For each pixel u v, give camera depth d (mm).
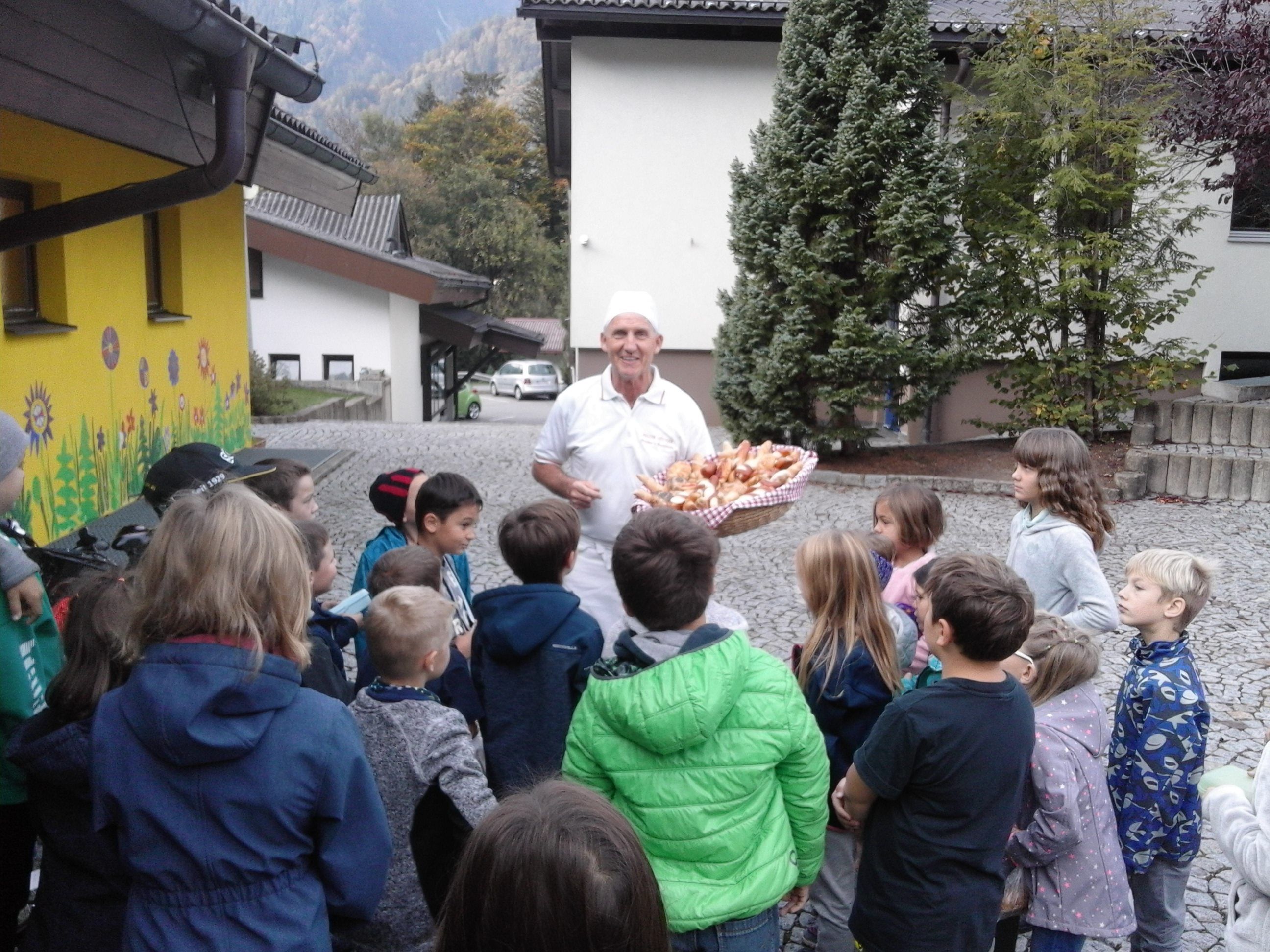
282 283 26375
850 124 11695
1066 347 12305
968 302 12031
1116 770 3014
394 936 2494
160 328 9375
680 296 18250
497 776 2949
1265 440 11781
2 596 2531
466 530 3672
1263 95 11102
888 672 2967
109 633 2234
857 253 12141
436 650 2562
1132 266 12281
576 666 2936
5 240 6289
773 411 12539
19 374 6688
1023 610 2404
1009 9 12617
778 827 2422
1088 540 3479
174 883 1839
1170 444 12234
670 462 3936
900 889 2479
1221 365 15219
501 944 1310
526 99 70750
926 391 12250
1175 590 2895
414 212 55906
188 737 1801
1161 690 2893
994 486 11336
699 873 2330
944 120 14477
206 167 6312
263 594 1893
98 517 7891
